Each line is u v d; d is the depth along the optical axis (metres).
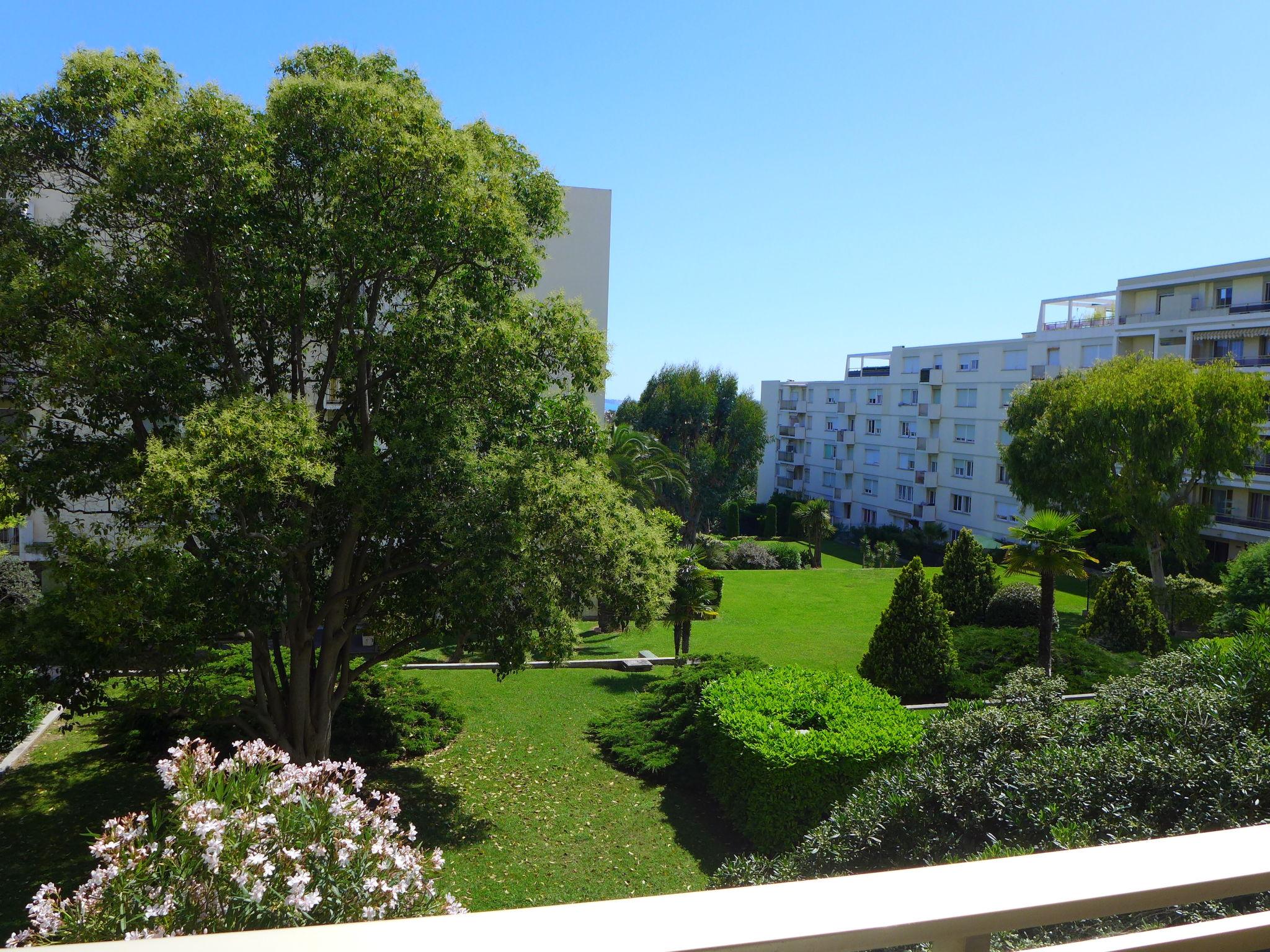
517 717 16.14
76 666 10.30
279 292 12.21
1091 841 5.02
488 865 10.62
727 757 12.03
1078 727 6.57
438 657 20.39
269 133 11.16
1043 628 17.00
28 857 10.27
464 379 12.12
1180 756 5.26
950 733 7.11
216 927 3.88
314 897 3.96
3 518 10.91
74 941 3.79
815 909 0.84
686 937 0.77
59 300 10.41
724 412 49.25
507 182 12.95
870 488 56.94
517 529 11.26
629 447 25.81
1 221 11.52
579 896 9.93
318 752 12.95
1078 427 28.73
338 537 12.70
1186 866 1.00
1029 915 0.88
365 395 12.70
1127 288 40.34
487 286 13.03
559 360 13.52
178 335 11.62
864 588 31.80
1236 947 1.07
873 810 6.75
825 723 12.13
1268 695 5.57
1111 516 30.62
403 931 0.76
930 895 0.88
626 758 13.80
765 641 22.95
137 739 13.57
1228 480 34.34
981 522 47.44
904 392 53.09
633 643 22.53
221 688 12.35
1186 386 27.61
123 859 4.02
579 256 25.67
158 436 10.65
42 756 13.66
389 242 11.13
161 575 9.95
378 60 13.45
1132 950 1.00
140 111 11.08
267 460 9.50
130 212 11.20
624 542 12.45
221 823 4.05
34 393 10.71
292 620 12.56
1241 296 36.00
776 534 56.84
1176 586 27.14
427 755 14.22
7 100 11.27
